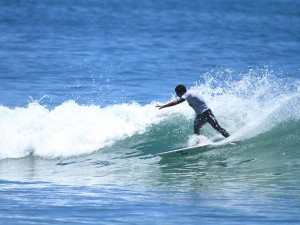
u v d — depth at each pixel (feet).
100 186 153.58
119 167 173.27
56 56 398.83
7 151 187.93
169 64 376.07
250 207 132.98
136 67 361.51
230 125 197.77
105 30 583.58
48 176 165.07
